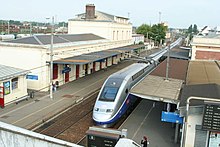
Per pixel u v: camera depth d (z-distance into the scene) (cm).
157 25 10438
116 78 2258
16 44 3023
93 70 4416
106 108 1978
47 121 2127
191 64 3206
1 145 584
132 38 7619
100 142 1453
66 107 2478
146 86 1997
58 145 625
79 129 1986
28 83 3052
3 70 2509
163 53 5069
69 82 3547
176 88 1972
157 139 1827
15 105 2477
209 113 1366
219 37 4644
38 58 2969
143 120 2208
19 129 602
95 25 5391
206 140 1472
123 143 691
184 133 1512
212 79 2228
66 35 4300
